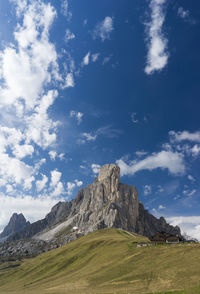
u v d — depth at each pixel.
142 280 82.88
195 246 104.31
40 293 102.44
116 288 81.12
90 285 96.19
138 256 109.81
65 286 108.00
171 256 97.62
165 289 68.44
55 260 193.50
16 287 157.38
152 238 139.00
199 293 56.75
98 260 145.75
